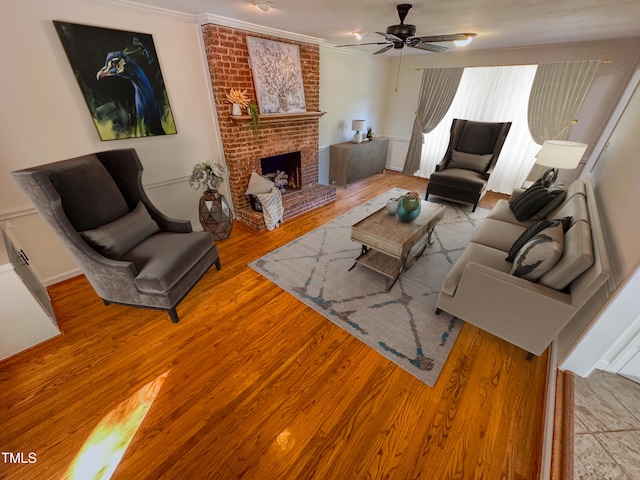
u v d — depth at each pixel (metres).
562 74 3.73
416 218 2.56
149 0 2.14
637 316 1.23
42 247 2.27
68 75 2.07
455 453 1.30
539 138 4.13
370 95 5.28
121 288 1.90
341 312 2.14
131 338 1.89
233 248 3.03
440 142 5.25
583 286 1.37
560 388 1.43
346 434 1.37
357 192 4.79
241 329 1.98
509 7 2.20
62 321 2.02
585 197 2.28
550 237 1.61
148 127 2.58
